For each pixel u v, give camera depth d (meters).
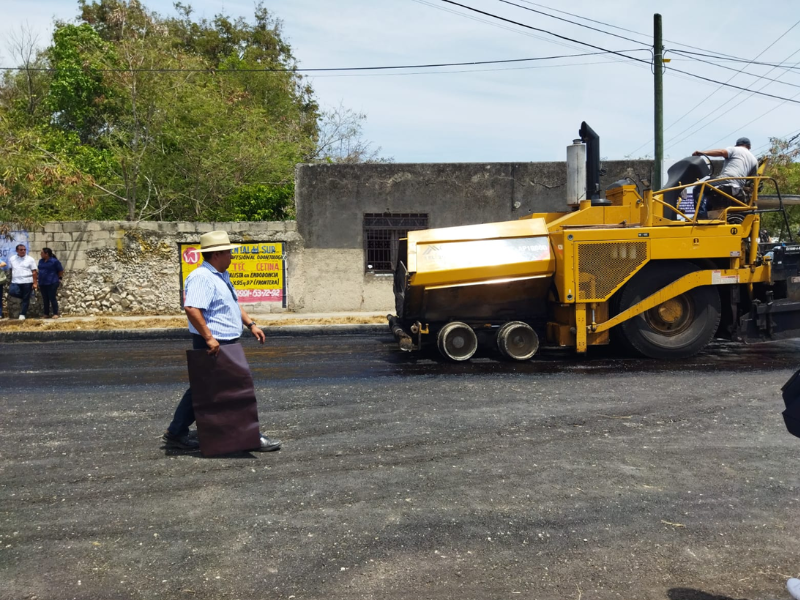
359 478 5.00
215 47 35.25
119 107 21.28
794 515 4.34
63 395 7.91
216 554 3.83
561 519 4.28
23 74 27.00
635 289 9.71
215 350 5.45
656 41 17.59
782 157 24.19
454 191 16.47
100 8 30.62
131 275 16.39
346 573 3.61
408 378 8.64
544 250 9.78
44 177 16.33
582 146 10.71
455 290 9.86
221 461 5.41
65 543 3.98
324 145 29.38
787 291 10.02
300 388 8.09
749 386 7.88
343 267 16.52
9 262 15.80
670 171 10.92
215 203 21.23
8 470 5.24
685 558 3.79
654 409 6.87
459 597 3.37
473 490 4.75
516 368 9.27
